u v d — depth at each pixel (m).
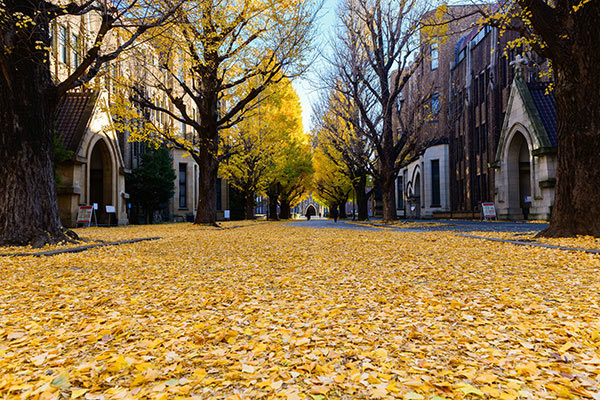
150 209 33.09
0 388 2.23
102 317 3.77
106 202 26.78
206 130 19.89
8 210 9.45
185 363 2.57
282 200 49.69
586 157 9.96
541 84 26.00
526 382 2.19
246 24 17.44
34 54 9.68
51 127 10.38
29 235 9.48
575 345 2.72
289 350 2.76
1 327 3.51
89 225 22.59
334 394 2.10
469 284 5.04
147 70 18.45
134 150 35.56
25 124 9.70
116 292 4.87
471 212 34.06
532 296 4.28
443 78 43.00
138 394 2.11
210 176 20.53
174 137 20.14
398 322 3.42
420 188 47.53
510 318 3.48
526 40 11.56
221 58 18.53
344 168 35.66
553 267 6.21
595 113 9.92
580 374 2.26
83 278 5.79
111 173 26.92
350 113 24.36
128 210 31.88
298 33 18.14
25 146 9.69
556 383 2.15
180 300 4.40
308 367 2.39
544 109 24.50
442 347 2.78
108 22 10.24
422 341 2.92
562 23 10.17
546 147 22.48
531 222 22.39
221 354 2.72
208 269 6.63
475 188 37.88
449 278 5.47
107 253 8.75
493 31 32.59
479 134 36.44
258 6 17.11
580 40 9.95
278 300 4.37
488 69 34.69
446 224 22.31
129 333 3.23
